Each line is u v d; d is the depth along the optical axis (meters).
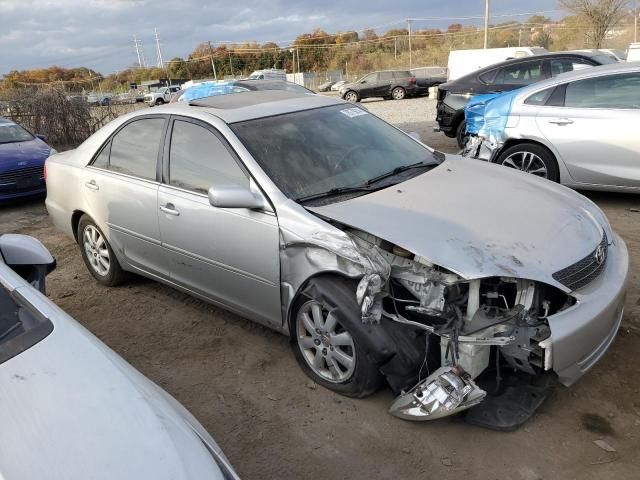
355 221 3.07
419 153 4.22
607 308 2.90
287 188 3.38
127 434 1.79
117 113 16.05
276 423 3.07
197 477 1.71
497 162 6.88
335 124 4.09
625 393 3.12
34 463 1.67
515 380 3.08
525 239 2.96
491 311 2.84
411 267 2.93
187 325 4.25
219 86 12.98
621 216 5.99
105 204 4.52
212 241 3.65
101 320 4.45
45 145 9.78
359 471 2.70
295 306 3.33
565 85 6.37
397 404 2.87
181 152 3.94
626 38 35.19
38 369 2.03
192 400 3.33
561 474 2.60
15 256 3.30
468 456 2.74
